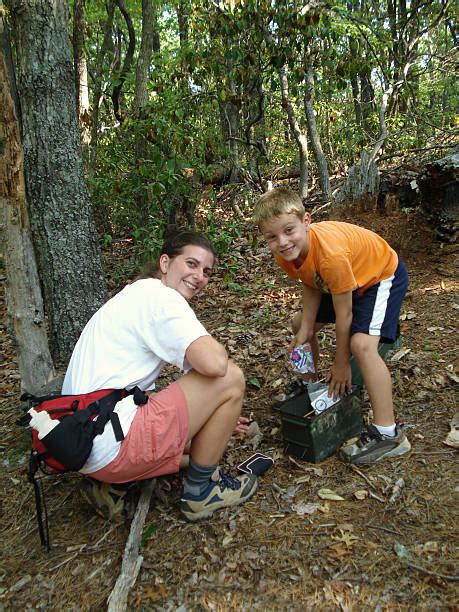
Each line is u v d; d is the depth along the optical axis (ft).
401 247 16.66
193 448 6.93
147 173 16.60
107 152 20.21
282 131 31.73
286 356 11.84
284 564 6.19
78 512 7.63
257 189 25.08
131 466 6.40
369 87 32.96
